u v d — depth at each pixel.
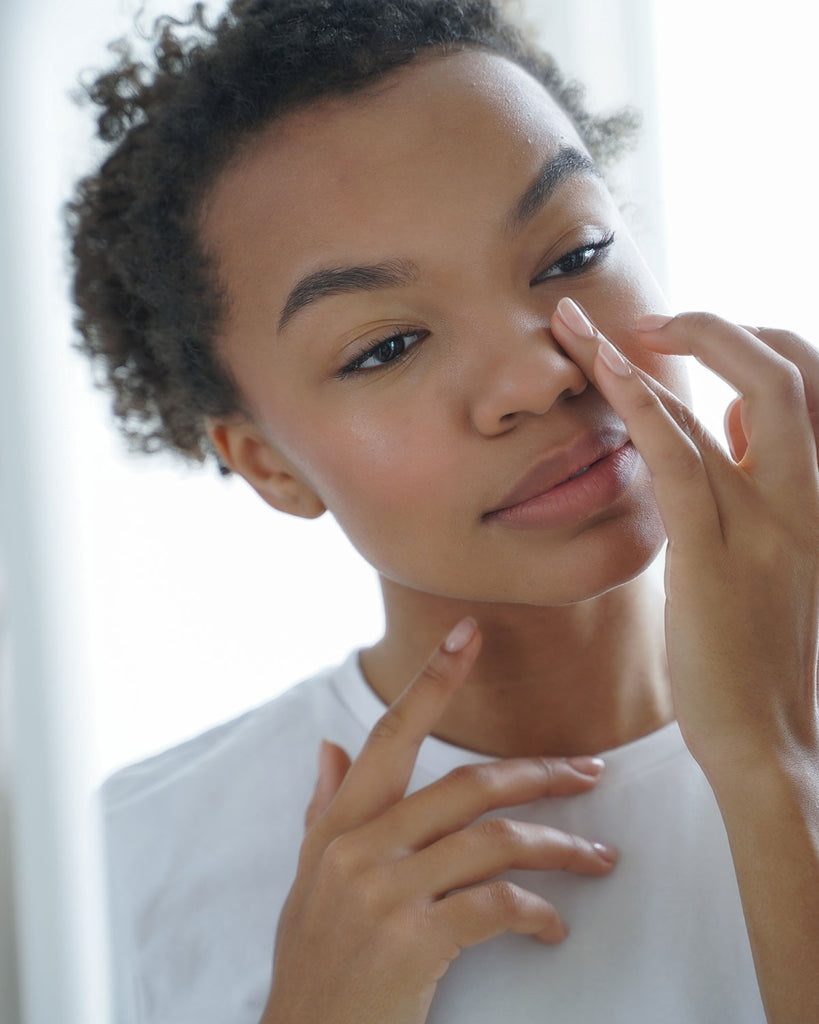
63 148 1.61
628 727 0.90
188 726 1.70
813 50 1.48
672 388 0.80
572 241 0.75
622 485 0.74
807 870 0.69
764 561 0.72
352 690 1.00
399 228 0.73
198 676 1.71
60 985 1.67
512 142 0.74
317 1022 0.77
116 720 1.70
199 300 0.87
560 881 0.85
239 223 0.80
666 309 0.83
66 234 1.11
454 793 0.81
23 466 1.68
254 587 1.71
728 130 1.51
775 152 1.50
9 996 1.65
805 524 0.74
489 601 0.79
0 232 1.66
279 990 0.80
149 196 0.89
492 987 0.83
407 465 0.76
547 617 0.84
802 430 0.74
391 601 0.93
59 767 1.69
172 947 0.99
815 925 0.68
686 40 1.51
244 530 1.71
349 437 0.78
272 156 0.77
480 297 0.73
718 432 1.55
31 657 1.68
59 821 1.68
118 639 1.71
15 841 1.67
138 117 1.01
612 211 0.79
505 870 0.79
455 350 0.74
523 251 0.74
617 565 0.74
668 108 1.52
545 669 0.88
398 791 0.83
